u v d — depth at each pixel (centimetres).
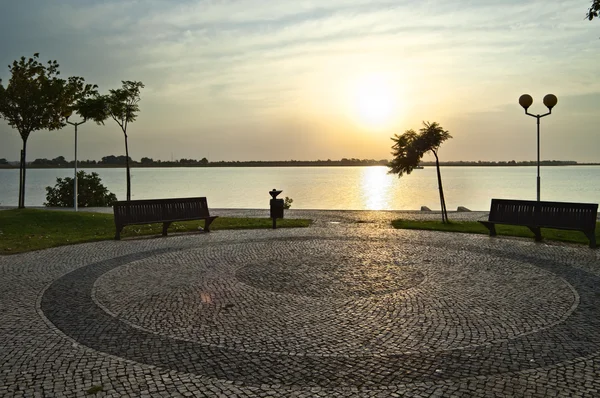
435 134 1805
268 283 872
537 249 1219
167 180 9494
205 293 806
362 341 582
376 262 1060
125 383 470
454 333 608
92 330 625
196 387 461
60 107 2238
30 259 1110
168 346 568
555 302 745
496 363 514
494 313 690
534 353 541
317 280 894
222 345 571
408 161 1883
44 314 696
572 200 3891
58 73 2228
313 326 638
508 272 959
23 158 2155
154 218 1467
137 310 712
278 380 476
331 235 1482
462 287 840
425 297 776
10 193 5241
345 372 494
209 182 8350
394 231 1572
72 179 2927
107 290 830
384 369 501
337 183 8088
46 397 442
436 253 1168
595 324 641
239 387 461
